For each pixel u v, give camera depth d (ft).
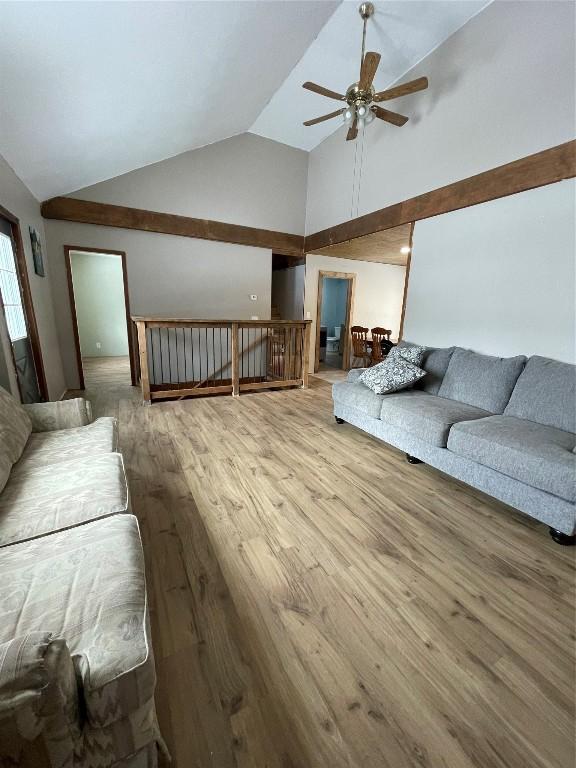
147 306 17.08
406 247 18.38
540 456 6.01
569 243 8.28
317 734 3.27
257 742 3.21
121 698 2.48
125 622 2.75
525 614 4.60
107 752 2.56
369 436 10.68
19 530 3.87
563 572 5.34
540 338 9.00
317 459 9.01
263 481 7.83
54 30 6.24
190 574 5.12
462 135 10.59
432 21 10.18
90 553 3.44
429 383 10.40
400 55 11.57
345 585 4.99
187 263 17.66
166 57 8.51
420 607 4.66
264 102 14.66
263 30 9.39
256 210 18.65
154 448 9.44
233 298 19.06
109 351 26.35
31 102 7.90
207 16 7.79
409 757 3.11
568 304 8.38
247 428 11.13
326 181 17.84
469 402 9.16
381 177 14.02
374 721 3.37
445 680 3.76
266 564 5.35
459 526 6.41
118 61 7.84
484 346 10.42
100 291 25.52
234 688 3.63
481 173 10.10
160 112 11.18
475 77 10.06
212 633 4.22
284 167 18.86
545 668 3.91
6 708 1.80
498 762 3.09
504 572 5.32
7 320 9.61
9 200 10.23
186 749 3.14
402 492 7.53
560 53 8.13
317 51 11.74
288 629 4.30
